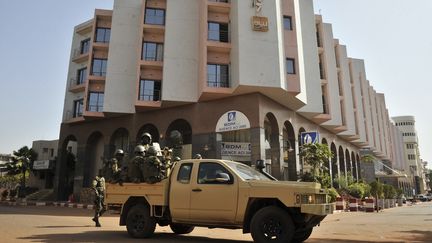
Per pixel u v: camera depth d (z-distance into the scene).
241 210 7.91
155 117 32.09
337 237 9.95
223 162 8.53
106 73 33.50
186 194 8.59
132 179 9.47
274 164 29.77
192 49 30.95
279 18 29.19
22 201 36.31
